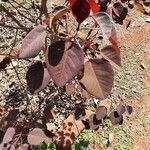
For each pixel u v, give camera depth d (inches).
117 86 32.5
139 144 29.0
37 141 18.9
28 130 19.7
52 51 10.4
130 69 34.4
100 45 33.4
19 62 32.5
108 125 29.4
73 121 28.6
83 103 30.0
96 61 11.3
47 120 21.0
